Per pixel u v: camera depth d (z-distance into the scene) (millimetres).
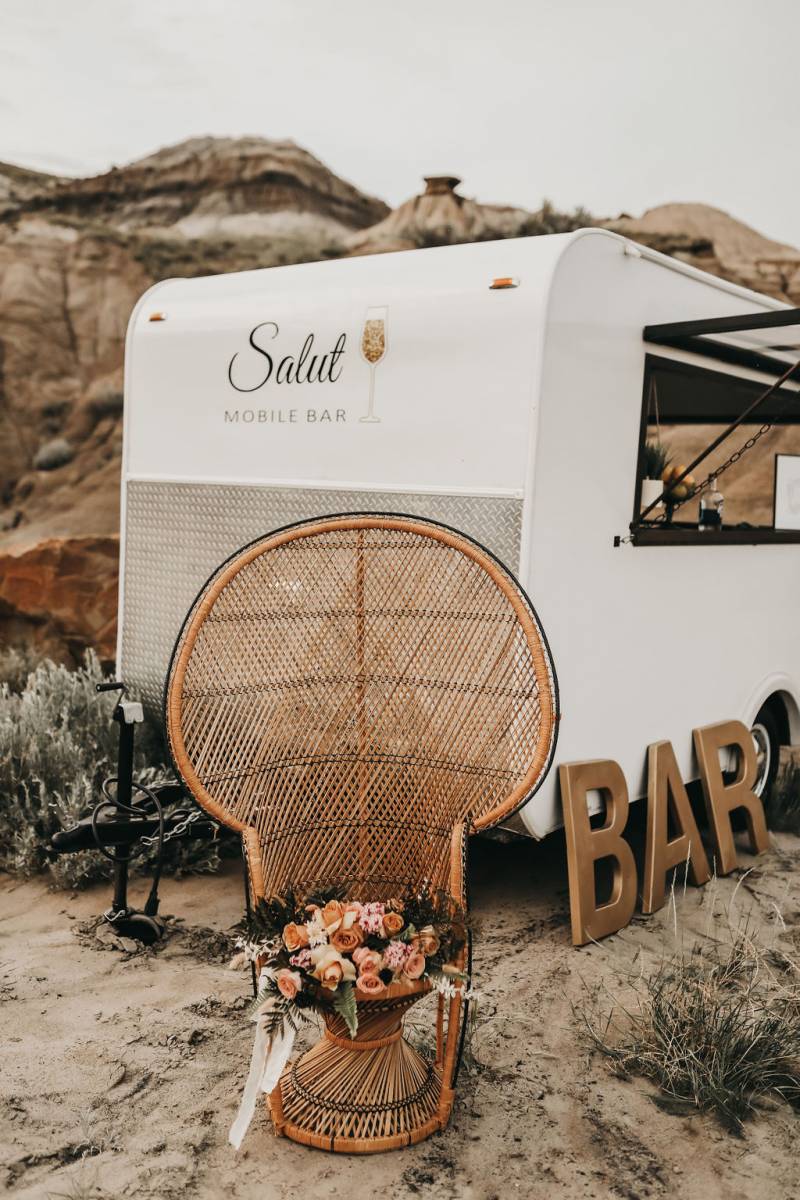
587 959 3979
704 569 4922
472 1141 2814
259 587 3230
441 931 2742
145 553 5074
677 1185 2660
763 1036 3211
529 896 4645
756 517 10719
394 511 4129
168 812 4324
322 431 4367
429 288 4051
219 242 16328
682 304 4586
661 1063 3137
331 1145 2740
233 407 4688
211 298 4844
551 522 3885
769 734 5832
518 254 3900
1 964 3803
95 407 14578
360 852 3244
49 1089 2979
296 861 3162
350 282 4340
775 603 5625
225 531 4734
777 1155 2805
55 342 14945
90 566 8430
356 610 3350
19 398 14461
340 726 3285
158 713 5074
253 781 3127
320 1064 2871
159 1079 3051
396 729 3266
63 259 15430
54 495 13859
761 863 5238
